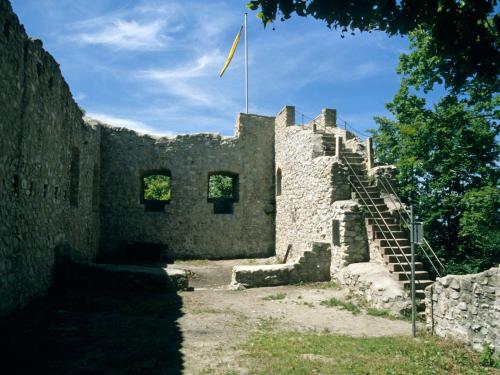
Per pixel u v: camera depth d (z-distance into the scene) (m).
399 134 15.12
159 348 5.52
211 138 17.97
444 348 5.77
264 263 16.06
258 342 5.87
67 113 10.53
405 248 9.76
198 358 5.14
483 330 5.56
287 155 16.12
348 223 10.64
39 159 8.09
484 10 3.56
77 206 11.98
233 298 9.45
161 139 17.47
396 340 6.16
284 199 16.41
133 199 16.95
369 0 3.48
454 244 12.83
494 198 11.34
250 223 18.02
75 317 7.10
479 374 4.80
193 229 17.39
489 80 3.81
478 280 5.71
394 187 11.52
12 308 6.70
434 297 6.67
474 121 12.32
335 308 8.53
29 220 7.55
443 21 3.63
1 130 6.16
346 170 11.73
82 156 12.60
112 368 4.73
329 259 11.44
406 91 13.13
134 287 9.91
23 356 4.98
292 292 10.12
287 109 16.70
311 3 3.52
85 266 9.88
